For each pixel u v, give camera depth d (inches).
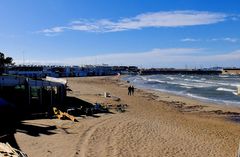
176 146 949.8
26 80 1478.8
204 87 3750.0
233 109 1909.4
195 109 1886.1
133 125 1219.2
